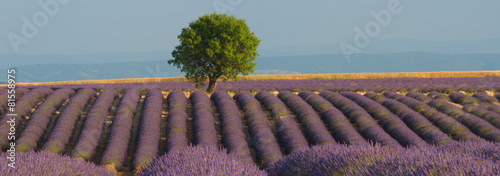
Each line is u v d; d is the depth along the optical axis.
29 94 54.44
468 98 52.47
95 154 34.31
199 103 50.28
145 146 33.59
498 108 46.00
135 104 50.81
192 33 64.06
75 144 35.16
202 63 66.44
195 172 12.91
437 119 41.19
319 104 50.38
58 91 56.88
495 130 36.22
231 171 13.05
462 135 35.19
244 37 64.44
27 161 15.75
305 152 16.58
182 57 65.94
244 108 49.59
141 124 41.28
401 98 53.31
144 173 15.58
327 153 15.24
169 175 13.29
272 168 17.05
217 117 46.78
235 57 64.12
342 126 39.75
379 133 36.59
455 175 9.79
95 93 60.97
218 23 63.56
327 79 91.44
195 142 35.97
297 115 46.75
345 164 13.52
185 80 101.25
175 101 51.81
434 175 10.17
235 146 33.84
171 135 37.53
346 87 71.44
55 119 44.72
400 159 11.95
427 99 53.31
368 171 11.80
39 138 37.53
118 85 83.56
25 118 44.84
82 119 44.94
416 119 40.72
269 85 78.31
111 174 19.42
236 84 82.69
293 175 15.30
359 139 34.53
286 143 35.56
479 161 10.85
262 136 36.59
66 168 16.45
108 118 45.41
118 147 33.56
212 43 63.12
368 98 54.19
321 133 37.19
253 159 33.19
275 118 44.25
